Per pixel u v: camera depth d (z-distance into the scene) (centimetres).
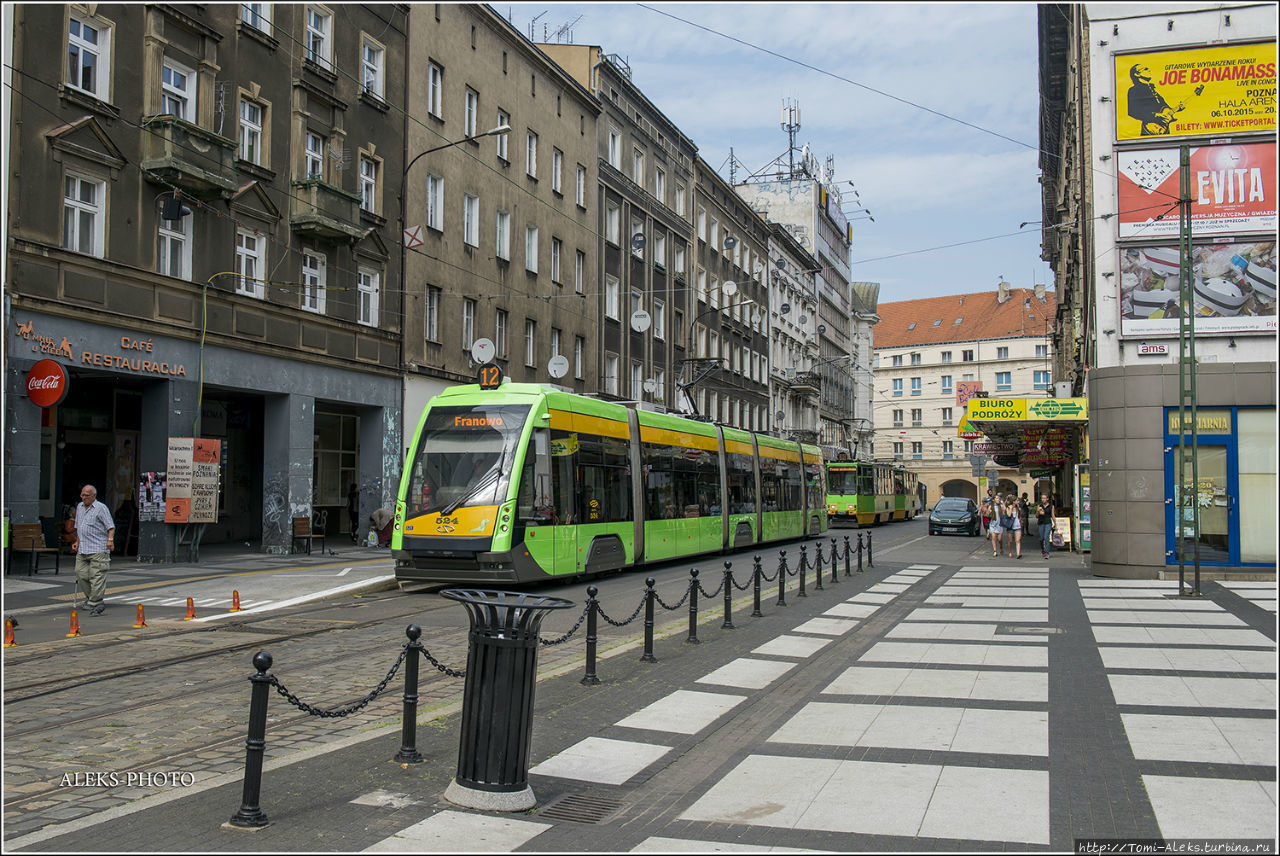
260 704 577
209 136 2173
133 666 1072
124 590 1727
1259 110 2181
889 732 807
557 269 3922
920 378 10912
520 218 3631
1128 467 2067
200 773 683
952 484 10706
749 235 6372
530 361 3691
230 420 2797
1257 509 1992
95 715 855
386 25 2908
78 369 1955
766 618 1506
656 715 870
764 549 3219
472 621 636
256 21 2416
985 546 3522
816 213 7944
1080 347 3147
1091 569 2259
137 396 2484
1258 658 1116
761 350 6531
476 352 2783
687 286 5288
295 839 550
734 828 582
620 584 1997
